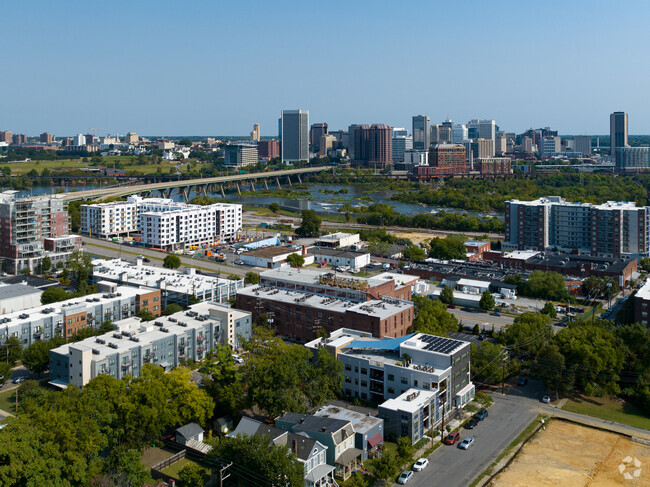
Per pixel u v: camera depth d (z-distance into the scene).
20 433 126.75
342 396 191.62
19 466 119.56
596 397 194.25
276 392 167.38
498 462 153.25
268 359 180.38
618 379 190.25
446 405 178.25
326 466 141.38
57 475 123.94
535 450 159.50
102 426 146.62
